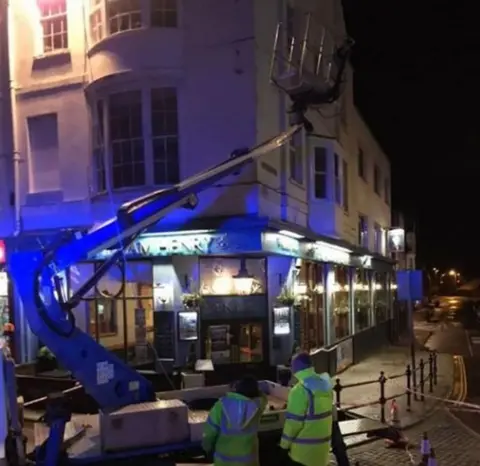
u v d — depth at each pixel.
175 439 7.12
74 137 15.65
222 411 6.07
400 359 22.64
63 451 6.78
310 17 15.74
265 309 14.76
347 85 21.72
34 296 7.50
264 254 14.44
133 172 14.95
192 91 14.57
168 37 14.66
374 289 26.34
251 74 14.23
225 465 6.00
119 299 14.70
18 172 16.14
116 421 6.94
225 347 14.48
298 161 17.11
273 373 14.46
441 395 15.58
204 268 14.48
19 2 16.33
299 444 6.26
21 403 7.83
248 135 14.19
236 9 14.40
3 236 16.14
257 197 13.92
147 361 14.45
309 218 17.62
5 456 6.12
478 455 10.33
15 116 16.22
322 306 18.58
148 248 14.14
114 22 15.10
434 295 100.62
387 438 10.16
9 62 16.22
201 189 8.75
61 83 15.78
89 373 7.59
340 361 19.36
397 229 30.70
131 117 14.95
